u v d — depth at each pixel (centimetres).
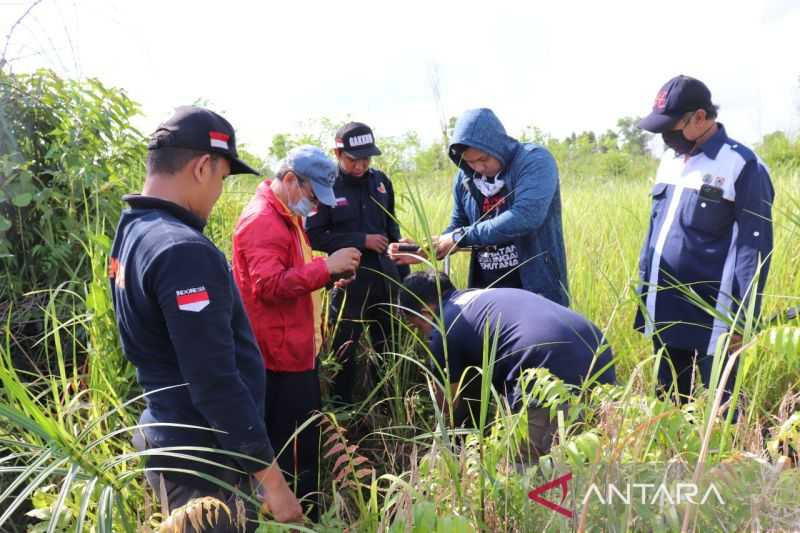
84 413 287
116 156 394
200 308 185
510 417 220
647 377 373
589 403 237
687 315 352
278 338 312
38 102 370
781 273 451
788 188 692
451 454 199
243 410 191
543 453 258
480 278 416
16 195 343
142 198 204
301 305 318
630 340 401
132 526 215
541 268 384
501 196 387
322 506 315
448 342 304
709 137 344
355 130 407
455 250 389
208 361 186
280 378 319
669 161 369
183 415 202
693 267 347
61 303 344
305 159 307
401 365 406
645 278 375
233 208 492
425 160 596
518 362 281
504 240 372
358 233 410
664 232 360
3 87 358
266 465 193
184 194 208
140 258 192
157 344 201
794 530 171
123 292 199
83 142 379
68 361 344
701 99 336
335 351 410
